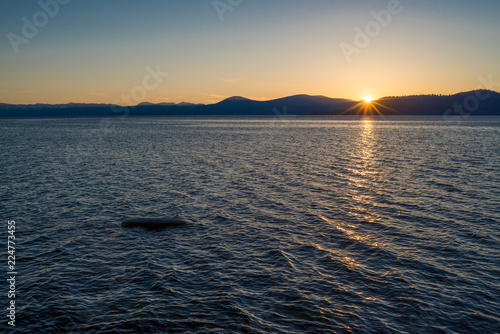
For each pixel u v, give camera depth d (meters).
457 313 14.89
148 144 92.94
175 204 32.28
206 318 14.52
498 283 17.42
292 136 126.50
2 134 130.62
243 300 15.88
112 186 39.75
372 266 19.33
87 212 29.47
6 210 29.75
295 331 13.70
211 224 26.61
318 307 15.33
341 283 17.45
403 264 19.53
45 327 13.88
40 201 32.88
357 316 14.67
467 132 140.00
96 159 62.31
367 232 24.72
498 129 160.62
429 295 16.30
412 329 13.84
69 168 52.03
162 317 14.56
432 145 86.50
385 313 14.90
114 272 18.58
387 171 49.31
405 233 24.41
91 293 16.45
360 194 35.78
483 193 35.59
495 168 50.50
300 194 36.00
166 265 19.45
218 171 50.09
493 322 14.29
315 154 69.94
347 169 51.34
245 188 38.94
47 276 18.02
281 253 21.00
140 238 23.56
